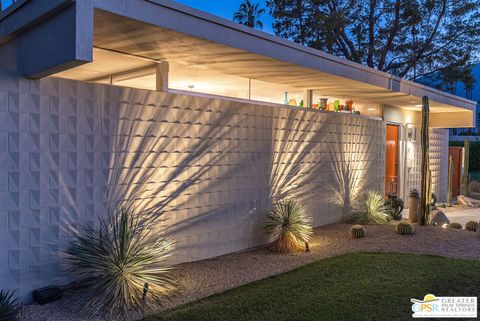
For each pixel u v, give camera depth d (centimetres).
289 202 723
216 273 550
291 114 781
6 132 423
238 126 672
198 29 480
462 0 1847
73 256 466
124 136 521
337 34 1880
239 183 675
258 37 559
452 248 704
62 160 466
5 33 452
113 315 406
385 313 414
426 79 2198
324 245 718
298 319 396
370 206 930
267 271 562
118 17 410
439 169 1480
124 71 683
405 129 1232
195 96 605
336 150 913
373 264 583
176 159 580
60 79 462
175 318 395
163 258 504
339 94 935
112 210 510
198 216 611
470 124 1276
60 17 386
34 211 445
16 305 407
